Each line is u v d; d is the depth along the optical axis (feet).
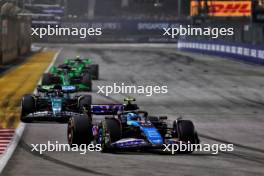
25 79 457.27
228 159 173.47
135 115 188.55
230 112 296.10
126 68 611.88
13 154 180.55
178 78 495.82
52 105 244.42
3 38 622.95
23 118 242.99
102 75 521.65
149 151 184.85
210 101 342.03
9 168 159.22
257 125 253.65
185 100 345.72
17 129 230.48
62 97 253.44
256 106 321.73
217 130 238.68
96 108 196.03
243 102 338.95
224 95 373.81
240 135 225.56
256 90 404.57
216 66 639.76
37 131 226.79
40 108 254.88
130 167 159.53
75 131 185.16
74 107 259.60
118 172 153.28
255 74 537.24
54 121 250.16
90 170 155.84
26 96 246.88
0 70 552.00
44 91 273.95
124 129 187.73
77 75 398.42
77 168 158.71
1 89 385.50
